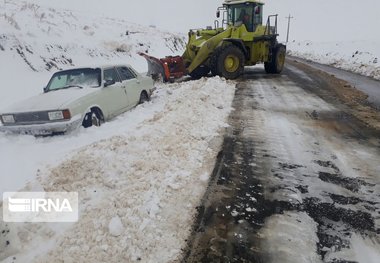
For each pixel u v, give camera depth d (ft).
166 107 22.79
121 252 8.07
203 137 16.20
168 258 7.84
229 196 10.67
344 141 15.81
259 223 9.16
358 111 21.52
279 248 8.07
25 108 16.98
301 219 9.28
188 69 36.65
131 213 9.44
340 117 20.15
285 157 13.93
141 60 54.39
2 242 8.48
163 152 13.82
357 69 46.96
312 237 8.46
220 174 12.32
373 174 12.09
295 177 12.00
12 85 26.86
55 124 16.42
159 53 65.98
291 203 10.18
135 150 13.61
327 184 11.39
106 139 15.08
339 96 26.55
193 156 13.79
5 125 17.26
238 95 27.37
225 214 9.64
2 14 40.52
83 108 17.60
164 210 9.80
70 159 12.66
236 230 8.86
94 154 12.69
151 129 16.37
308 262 7.55
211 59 36.42
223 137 16.61
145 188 10.83
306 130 17.65
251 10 39.27
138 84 24.70
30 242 8.63
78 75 20.72
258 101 24.94
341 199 10.36
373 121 19.11
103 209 9.77
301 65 58.65
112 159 12.44
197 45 37.04
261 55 41.01
